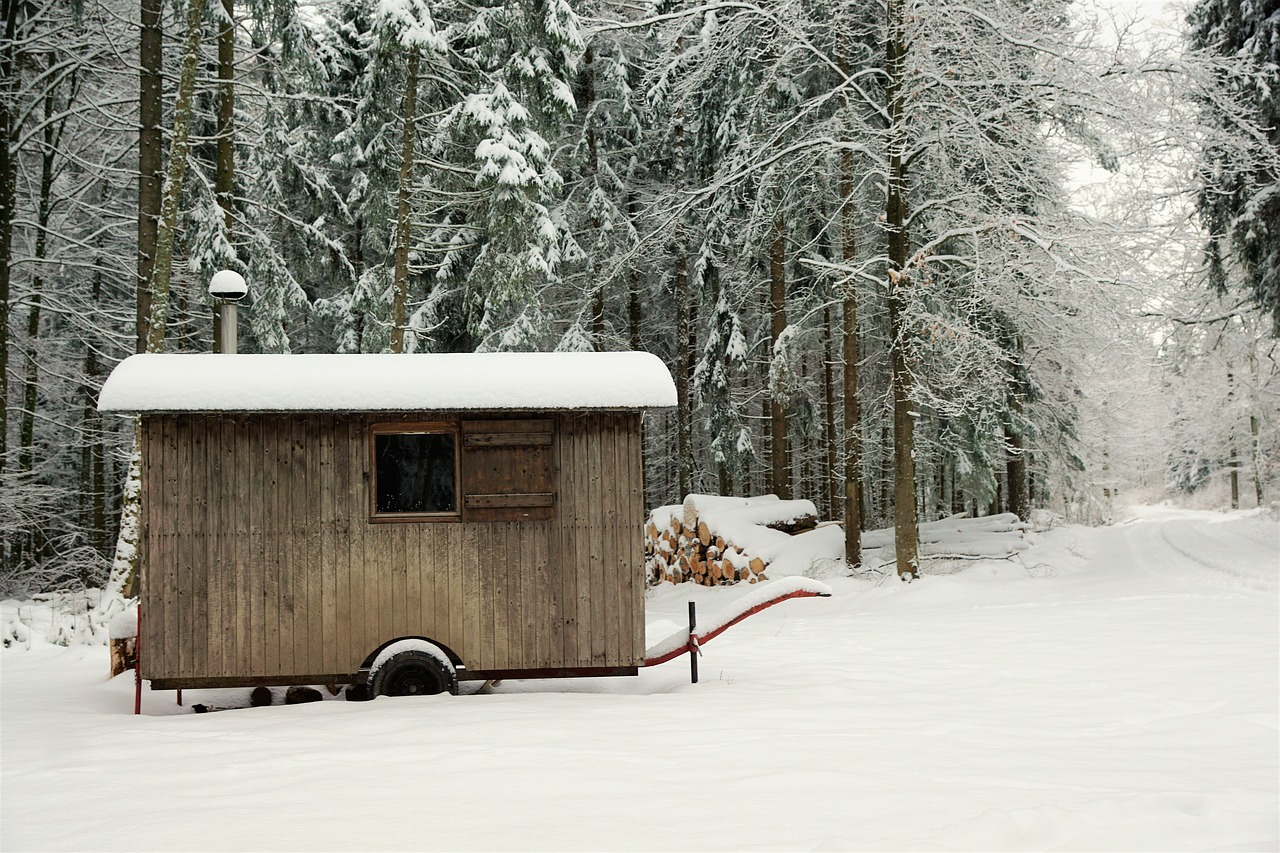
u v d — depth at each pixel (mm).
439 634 7699
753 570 16969
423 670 7570
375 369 7688
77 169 19734
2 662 10195
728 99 19281
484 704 6922
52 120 16234
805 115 16188
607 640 7777
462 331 20625
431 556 7742
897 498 15422
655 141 23375
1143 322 16109
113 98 16625
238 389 7391
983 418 18781
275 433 7668
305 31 15492
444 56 16641
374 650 7645
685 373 24406
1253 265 18906
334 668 7613
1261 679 6883
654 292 25484
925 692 7004
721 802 4086
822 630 11078
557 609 7781
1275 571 15141
